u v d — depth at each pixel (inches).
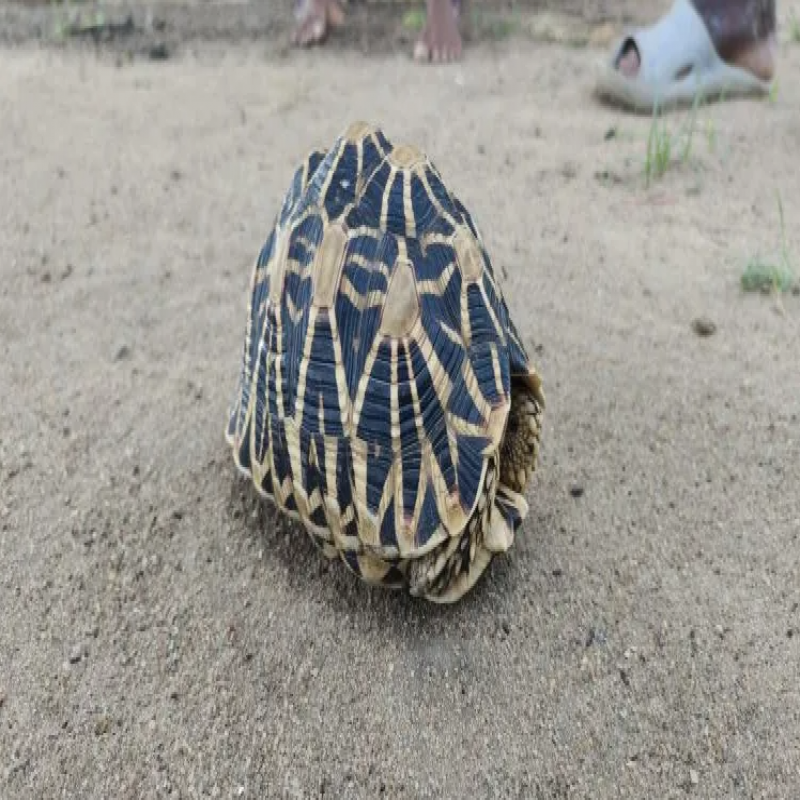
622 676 18.9
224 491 23.2
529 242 34.5
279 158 41.0
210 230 35.5
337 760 17.4
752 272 31.6
